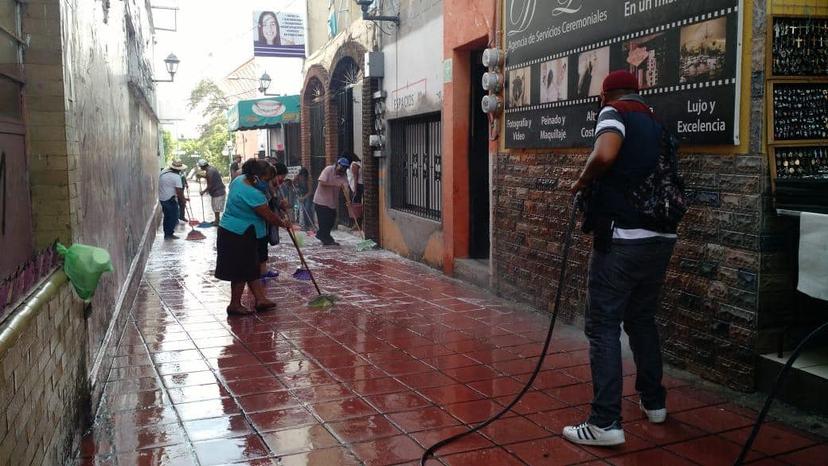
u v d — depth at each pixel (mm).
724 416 4109
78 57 4551
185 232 16078
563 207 6289
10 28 3531
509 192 7297
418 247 10086
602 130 3652
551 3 6277
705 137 4488
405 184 10992
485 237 8859
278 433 4062
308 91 16859
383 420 4238
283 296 7953
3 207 3152
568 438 3877
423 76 9625
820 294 3834
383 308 7207
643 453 3693
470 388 4777
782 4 4102
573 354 5480
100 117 5754
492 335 6074
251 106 18141
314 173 16875
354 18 13047
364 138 11945
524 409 4371
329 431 4082
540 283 6785
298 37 17781
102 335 5184
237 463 3676
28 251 3674
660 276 3877
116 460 3732
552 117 6316
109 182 6242
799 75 4184
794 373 4090
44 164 3857
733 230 4395
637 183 3693
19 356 2764
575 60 5906
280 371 5215
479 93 8680
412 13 9945
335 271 9539
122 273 7074
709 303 4613
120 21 8156
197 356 5637
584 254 6016
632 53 5148
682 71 4664
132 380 5055
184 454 3795
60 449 3467
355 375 5094
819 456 3578
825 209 3852
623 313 3885
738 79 4238
